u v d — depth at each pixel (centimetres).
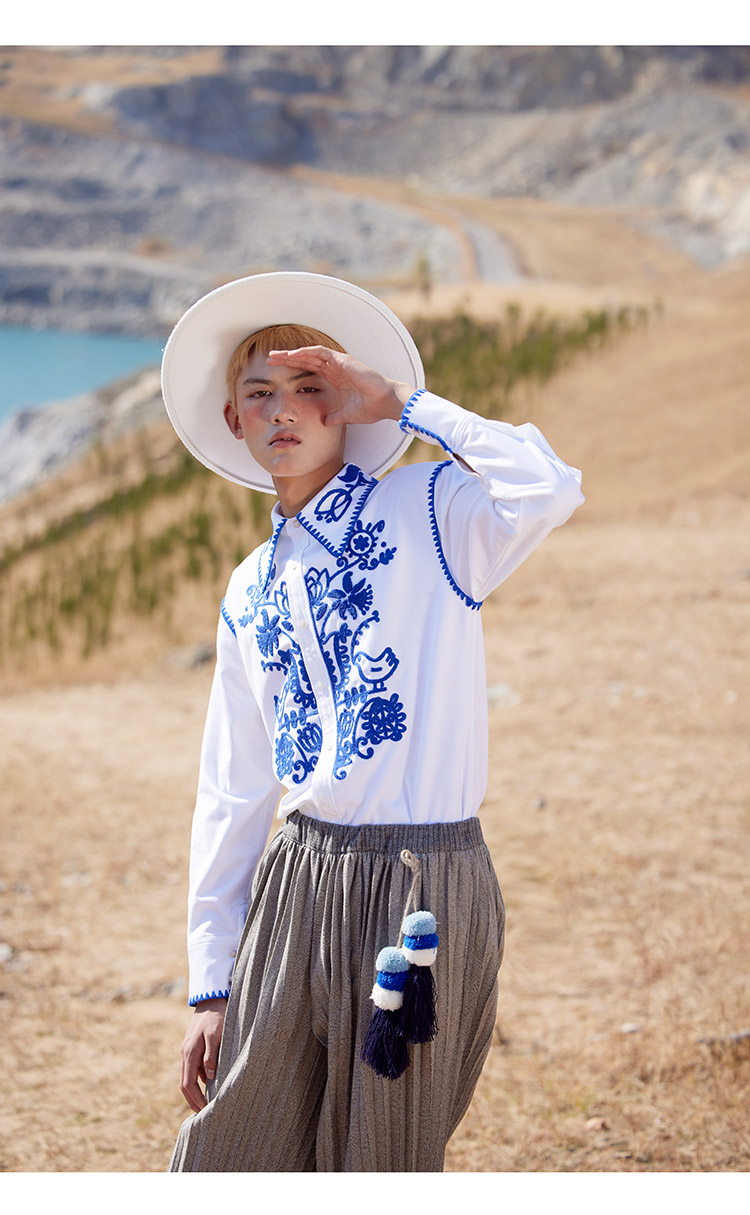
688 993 386
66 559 1430
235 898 208
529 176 12006
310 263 9438
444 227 9550
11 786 687
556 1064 350
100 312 9169
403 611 185
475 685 192
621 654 831
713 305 2795
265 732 209
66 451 2655
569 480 178
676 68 14125
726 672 768
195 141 12962
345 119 14025
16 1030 402
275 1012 187
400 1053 172
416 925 172
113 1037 397
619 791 595
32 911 509
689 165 10719
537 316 2455
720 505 1241
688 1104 318
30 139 11938
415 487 191
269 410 197
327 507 196
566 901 470
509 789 612
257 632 199
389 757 182
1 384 6353
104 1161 315
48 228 10725
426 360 2069
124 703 893
